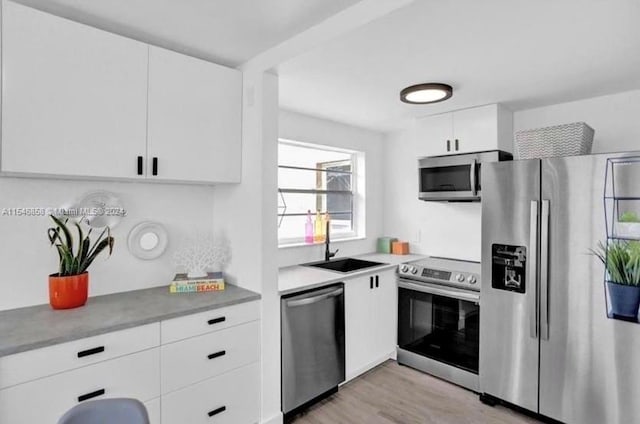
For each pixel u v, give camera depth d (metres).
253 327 2.07
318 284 2.44
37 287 1.83
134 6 1.58
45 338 1.39
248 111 2.21
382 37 1.75
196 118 2.04
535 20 1.61
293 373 2.27
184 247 2.39
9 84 1.45
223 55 2.13
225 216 2.42
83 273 1.84
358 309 2.76
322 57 1.97
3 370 1.30
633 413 1.89
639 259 1.86
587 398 2.04
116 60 1.74
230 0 1.54
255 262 2.15
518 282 2.30
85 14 1.65
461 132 3.04
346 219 3.79
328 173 3.61
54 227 1.88
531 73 2.24
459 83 2.42
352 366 2.72
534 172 2.23
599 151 2.71
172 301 1.93
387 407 2.42
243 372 2.03
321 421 2.27
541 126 2.98
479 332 2.54
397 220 3.92
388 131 3.90
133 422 0.96
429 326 2.88
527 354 2.27
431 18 1.58
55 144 1.57
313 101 2.80
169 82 1.93
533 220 2.21
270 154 2.15
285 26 1.79
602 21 1.62
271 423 2.15
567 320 2.10
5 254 1.74
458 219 3.43
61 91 1.58
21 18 1.48
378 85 2.45
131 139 1.79
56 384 1.41
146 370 1.65
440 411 2.38
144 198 2.21
